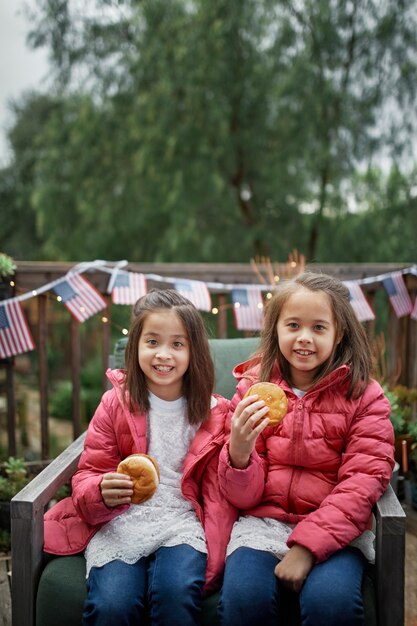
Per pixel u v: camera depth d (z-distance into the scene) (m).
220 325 3.28
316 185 6.29
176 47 5.85
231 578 1.47
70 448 1.93
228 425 1.84
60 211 6.95
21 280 2.97
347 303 1.82
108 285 3.04
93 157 6.71
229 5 5.67
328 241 5.87
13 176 9.13
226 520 1.68
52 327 8.30
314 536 1.48
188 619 1.42
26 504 1.49
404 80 5.36
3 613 1.96
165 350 1.77
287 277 3.13
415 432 2.84
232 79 5.95
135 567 1.54
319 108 5.68
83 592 1.50
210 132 6.12
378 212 5.66
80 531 1.66
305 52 5.63
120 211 6.65
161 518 1.66
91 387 8.16
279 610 1.48
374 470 1.59
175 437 1.82
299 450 1.71
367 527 1.55
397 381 3.49
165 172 6.20
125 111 6.43
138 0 5.92
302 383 1.85
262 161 6.27
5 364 3.08
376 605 1.45
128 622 1.42
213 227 6.36
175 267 3.12
